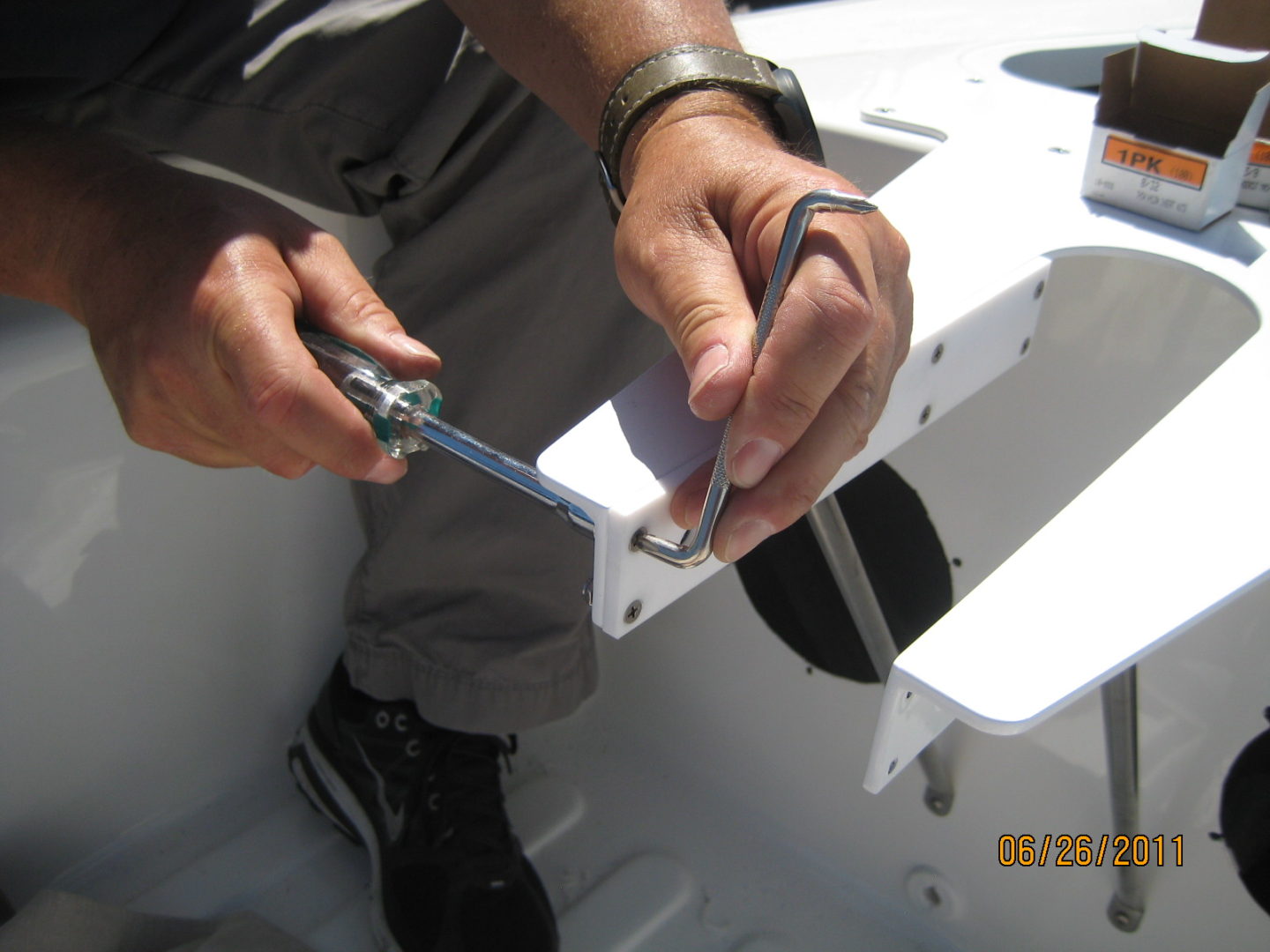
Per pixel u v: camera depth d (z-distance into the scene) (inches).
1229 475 18.5
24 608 31.7
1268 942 30.3
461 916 36.3
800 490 16.3
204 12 29.7
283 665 40.8
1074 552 17.4
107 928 31.9
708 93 20.3
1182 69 24.6
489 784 39.3
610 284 34.0
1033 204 26.7
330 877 39.2
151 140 32.0
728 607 40.1
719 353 15.9
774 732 40.9
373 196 33.9
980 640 16.0
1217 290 26.5
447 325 34.5
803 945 38.4
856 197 14.6
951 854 37.0
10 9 25.5
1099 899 33.7
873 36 42.7
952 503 33.3
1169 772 30.4
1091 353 29.1
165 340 21.0
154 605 35.3
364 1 30.4
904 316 18.1
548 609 38.0
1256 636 27.4
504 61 24.3
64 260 22.9
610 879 40.7
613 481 16.8
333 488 39.8
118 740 36.2
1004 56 39.8
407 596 38.2
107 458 32.0
